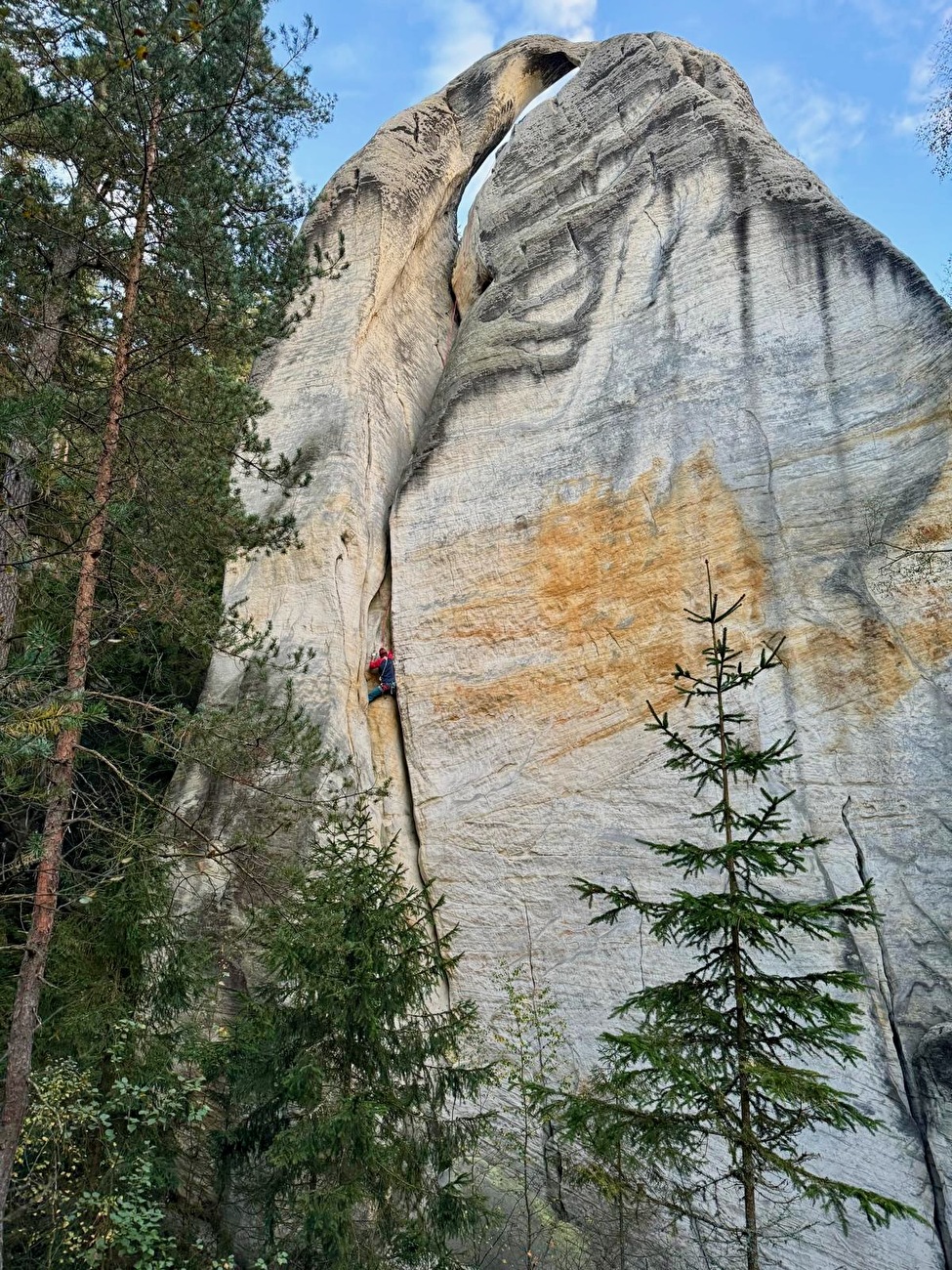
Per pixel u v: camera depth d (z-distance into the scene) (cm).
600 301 1739
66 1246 893
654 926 726
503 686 1504
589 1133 712
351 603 1620
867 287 1484
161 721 1003
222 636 1113
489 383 1728
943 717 1209
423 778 1513
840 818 1220
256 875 1069
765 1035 705
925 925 1127
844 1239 1040
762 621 1357
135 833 992
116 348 1070
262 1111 898
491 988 1344
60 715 816
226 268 1087
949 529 1276
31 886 1217
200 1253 969
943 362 1360
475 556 1602
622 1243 977
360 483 1727
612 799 1373
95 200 1129
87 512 994
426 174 2159
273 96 1164
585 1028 1263
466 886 1423
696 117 1811
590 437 1598
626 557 1486
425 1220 868
